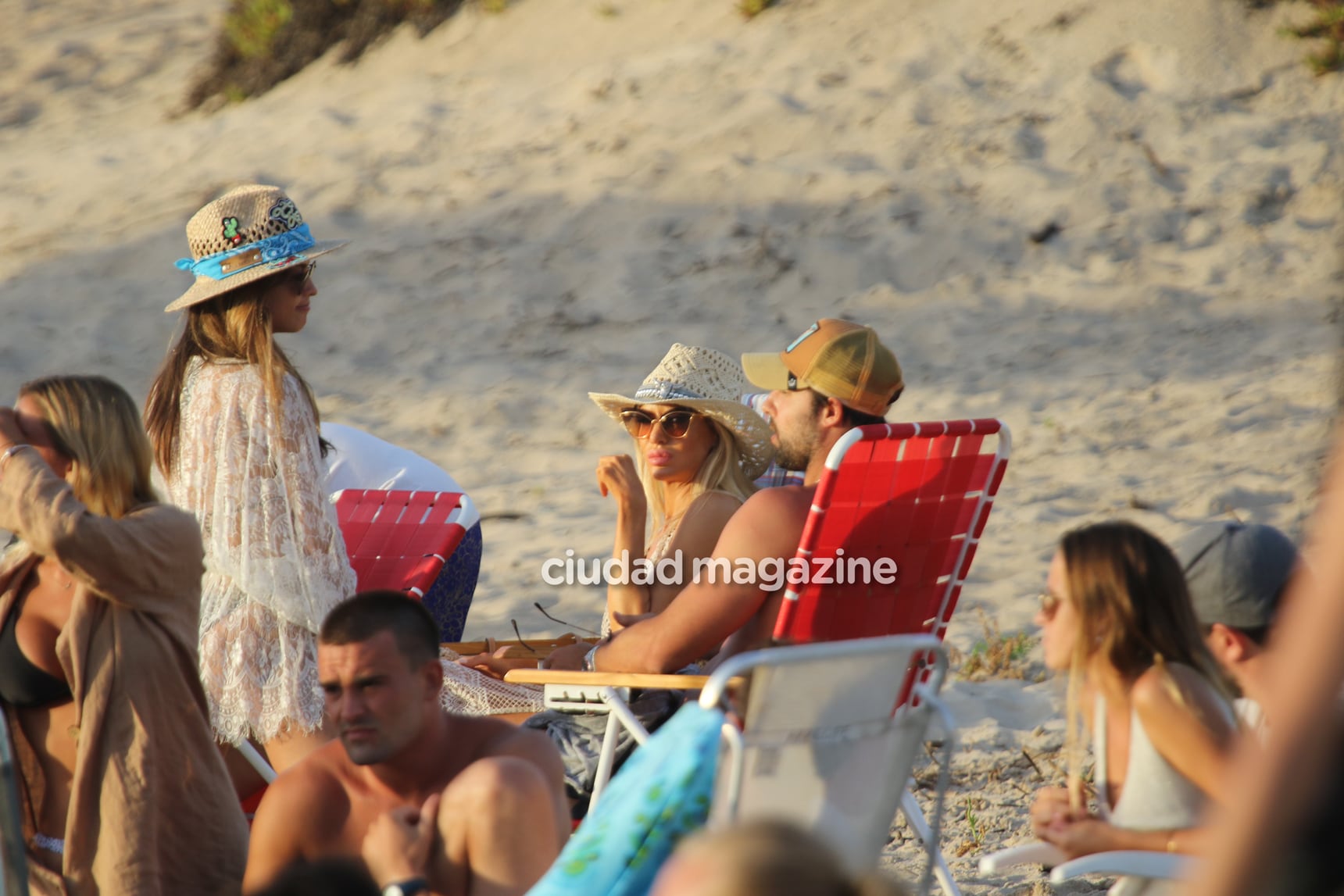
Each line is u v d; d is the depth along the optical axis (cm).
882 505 1181
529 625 2339
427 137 5562
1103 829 913
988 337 3969
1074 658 946
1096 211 4466
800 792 878
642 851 748
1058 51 5138
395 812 892
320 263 4856
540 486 3228
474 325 4419
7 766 859
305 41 6756
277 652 1253
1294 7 5112
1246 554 991
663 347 4131
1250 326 3844
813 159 4884
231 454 1269
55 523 1012
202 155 5831
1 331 4656
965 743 1731
